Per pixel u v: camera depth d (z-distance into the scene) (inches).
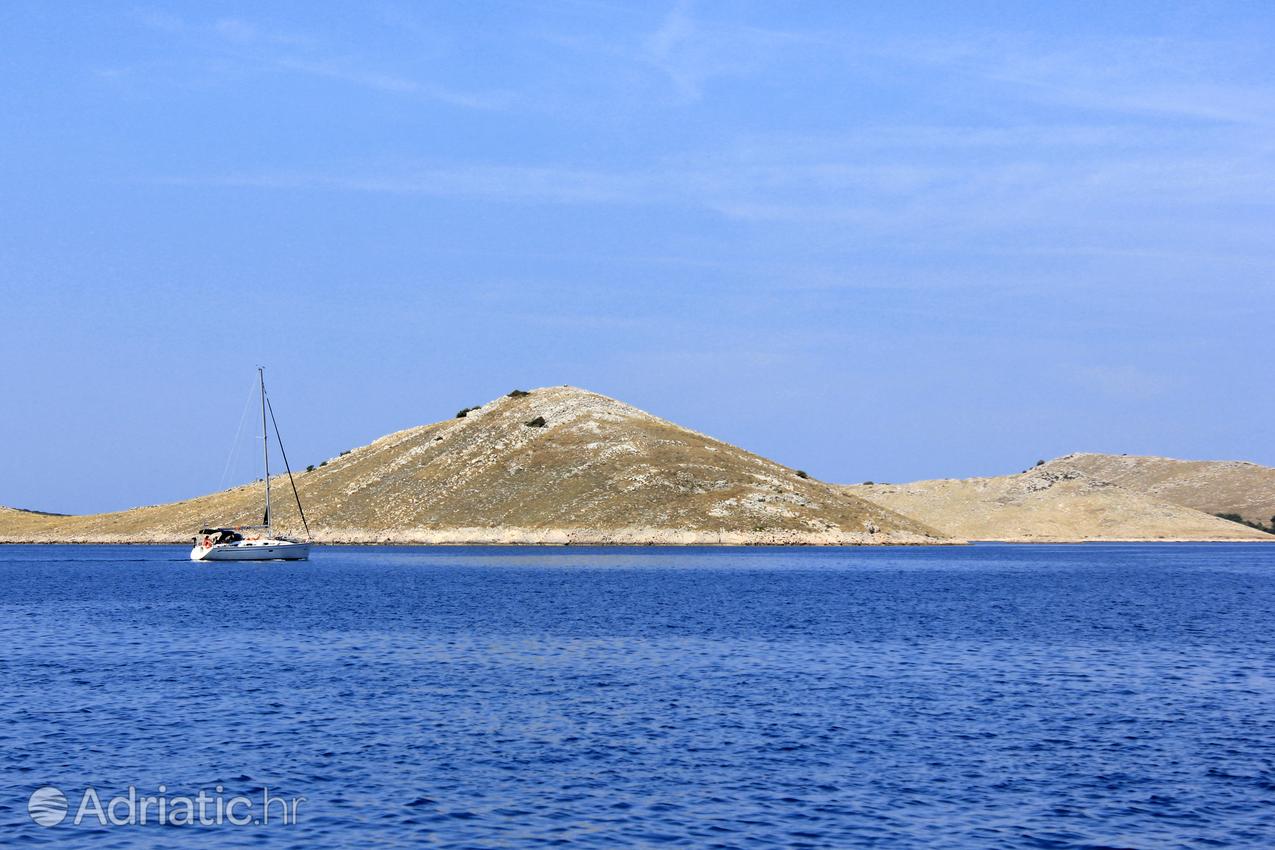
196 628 5674.2
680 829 2256.4
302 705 3462.1
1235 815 2347.4
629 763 2751.0
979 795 2485.2
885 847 2159.2
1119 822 2306.8
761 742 2965.1
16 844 2194.9
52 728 3129.9
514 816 2338.8
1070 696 3656.5
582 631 5477.4
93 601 7509.8
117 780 2613.2
